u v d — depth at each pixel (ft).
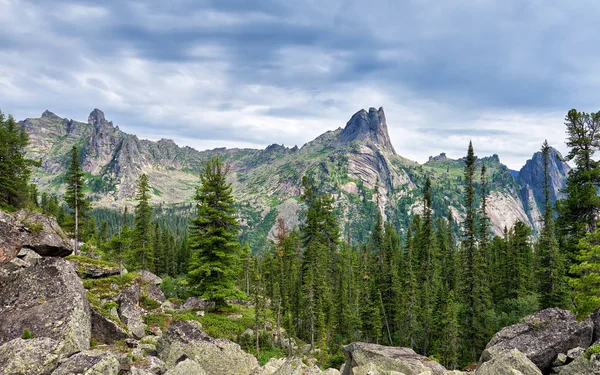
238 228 143.95
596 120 123.24
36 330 54.75
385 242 259.60
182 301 172.86
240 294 198.59
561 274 131.54
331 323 181.98
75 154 176.24
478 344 142.92
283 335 157.48
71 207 178.09
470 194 168.14
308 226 229.04
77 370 44.83
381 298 180.65
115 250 186.60
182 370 54.70
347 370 91.35
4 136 154.81
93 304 78.95
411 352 85.92
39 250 75.20
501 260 230.68
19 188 156.97
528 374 56.65
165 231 384.06
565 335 66.74
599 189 116.78
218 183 142.41
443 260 245.04
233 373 67.82
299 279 217.15
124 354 61.46
